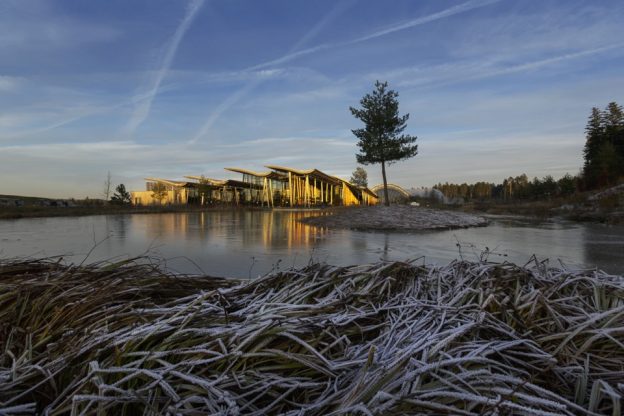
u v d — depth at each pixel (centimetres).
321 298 238
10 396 143
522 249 859
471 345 157
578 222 2039
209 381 135
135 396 125
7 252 756
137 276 278
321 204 4619
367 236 1159
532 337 177
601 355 166
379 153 2425
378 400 117
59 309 203
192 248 845
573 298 219
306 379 145
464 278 260
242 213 2967
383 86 2430
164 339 166
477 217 2133
